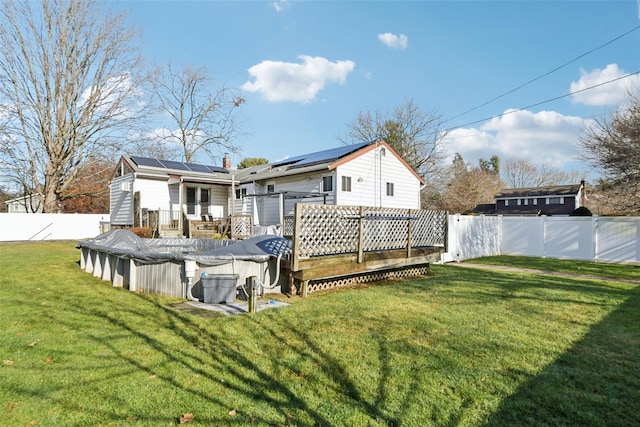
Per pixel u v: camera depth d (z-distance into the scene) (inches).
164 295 257.9
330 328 173.3
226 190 756.0
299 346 149.5
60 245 663.1
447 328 172.4
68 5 836.0
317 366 129.5
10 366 129.4
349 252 281.0
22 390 111.6
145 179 657.6
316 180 557.6
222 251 273.1
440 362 132.1
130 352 143.2
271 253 262.8
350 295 250.7
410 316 193.6
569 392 109.7
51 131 863.1
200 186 709.9
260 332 168.2
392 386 114.1
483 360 133.9
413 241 339.9
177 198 696.4
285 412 99.7
